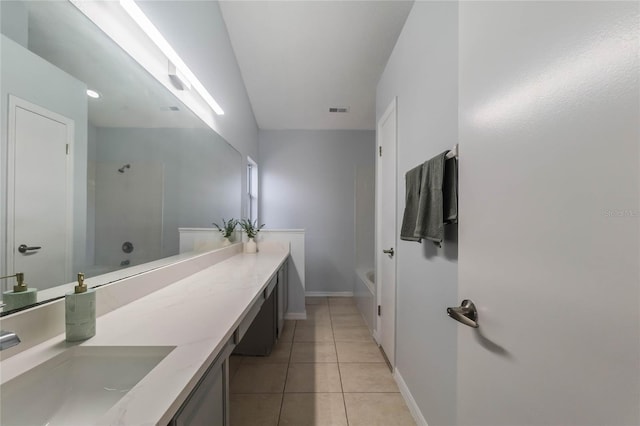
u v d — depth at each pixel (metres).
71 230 0.92
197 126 1.95
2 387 0.59
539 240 0.50
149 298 1.22
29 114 0.78
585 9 0.42
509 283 0.58
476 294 0.71
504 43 0.60
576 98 0.43
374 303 2.63
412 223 1.47
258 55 2.84
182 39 1.71
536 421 0.50
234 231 2.84
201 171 2.01
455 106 1.14
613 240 0.38
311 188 4.19
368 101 3.55
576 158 0.43
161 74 1.49
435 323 1.32
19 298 0.73
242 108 3.17
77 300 0.78
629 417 0.35
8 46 0.72
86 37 0.99
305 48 2.74
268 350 2.28
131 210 1.24
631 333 0.35
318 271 4.18
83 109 0.97
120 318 0.97
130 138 1.23
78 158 0.95
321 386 1.87
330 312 3.41
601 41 0.40
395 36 2.57
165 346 0.76
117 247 1.14
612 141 0.38
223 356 0.95
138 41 1.29
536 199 0.51
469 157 0.75
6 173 0.72
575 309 0.43
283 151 4.18
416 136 1.59
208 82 2.12
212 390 0.86
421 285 1.50
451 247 1.17
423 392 1.46
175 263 1.56
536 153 0.51
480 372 0.69
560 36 0.46
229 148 2.67
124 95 1.19
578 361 0.42
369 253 4.11
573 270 0.43
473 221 0.73
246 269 1.94
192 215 1.87
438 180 1.16
